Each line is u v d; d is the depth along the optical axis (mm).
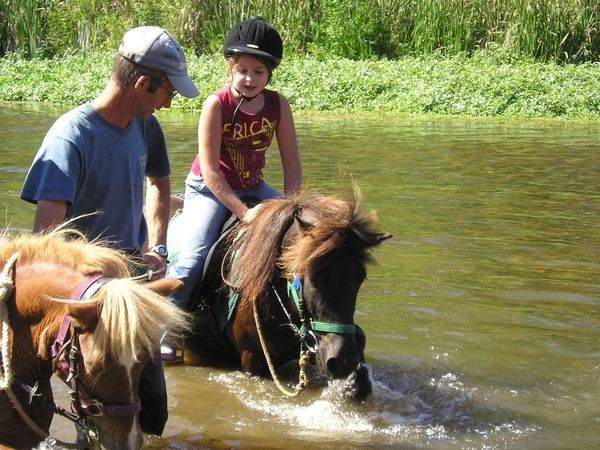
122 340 2707
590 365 4387
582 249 5941
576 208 6914
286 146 4336
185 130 10117
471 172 8102
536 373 4305
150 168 3740
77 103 12797
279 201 4008
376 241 3752
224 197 4148
